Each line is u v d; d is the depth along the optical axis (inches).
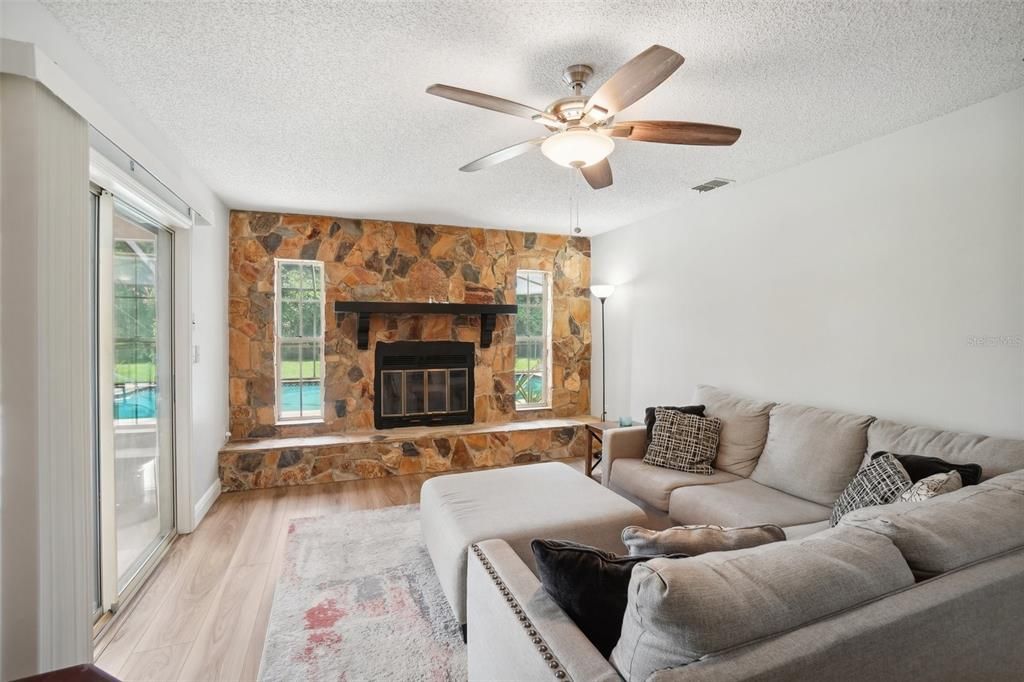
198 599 94.0
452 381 199.8
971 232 91.2
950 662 43.3
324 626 84.7
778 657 34.7
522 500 99.0
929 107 92.7
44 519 56.9
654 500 116.2
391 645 79.8
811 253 121.3
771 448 115.0
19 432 55.1
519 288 216.4
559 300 218.2
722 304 148.7
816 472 101.7
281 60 77.8
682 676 32.9
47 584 57.2
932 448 87.4
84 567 63.6
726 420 129.3
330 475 167.2
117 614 88.4
